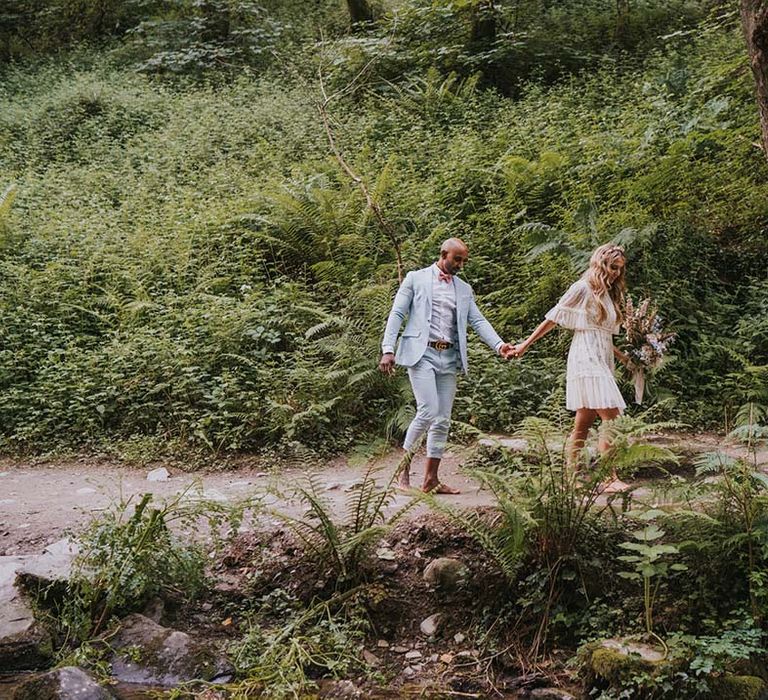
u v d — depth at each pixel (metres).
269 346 9.04
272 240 10.36
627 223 10.30
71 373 8.62
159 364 8.51
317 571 5.01
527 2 18.70
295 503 6.08
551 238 9.70
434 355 5.89
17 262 10.45
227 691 4.20
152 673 4.30
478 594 4.86
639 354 6.71
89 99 16.38
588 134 12.70
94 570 4.72
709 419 8.31
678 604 4.54
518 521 4.48
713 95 12.78
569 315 6.02
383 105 15.30
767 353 9.05
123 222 11.57
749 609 4.45
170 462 7.57
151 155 14.12
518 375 8.64
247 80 17.41
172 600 4.89
